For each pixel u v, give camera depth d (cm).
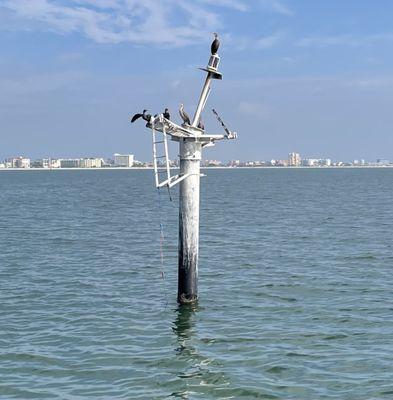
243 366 1541
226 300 2214
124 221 5306
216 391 1391
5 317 2016
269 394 1373
